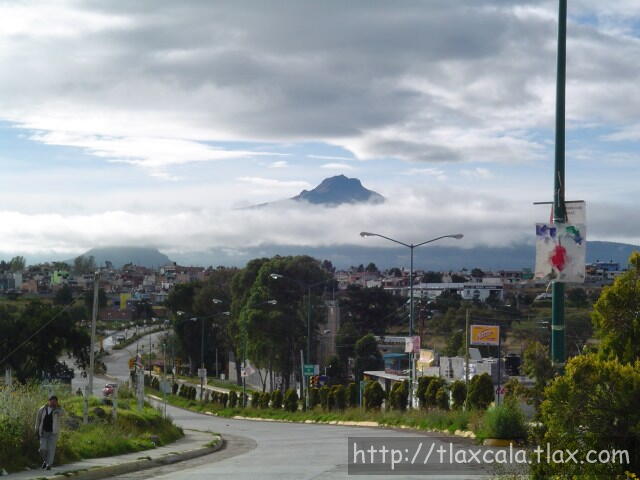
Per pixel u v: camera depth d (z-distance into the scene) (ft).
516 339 296.71
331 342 343.05
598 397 36.42
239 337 319.47
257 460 72.79
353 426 135.95
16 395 69.31
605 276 290.15
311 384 209.77
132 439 89.45
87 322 504.43
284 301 311.06
